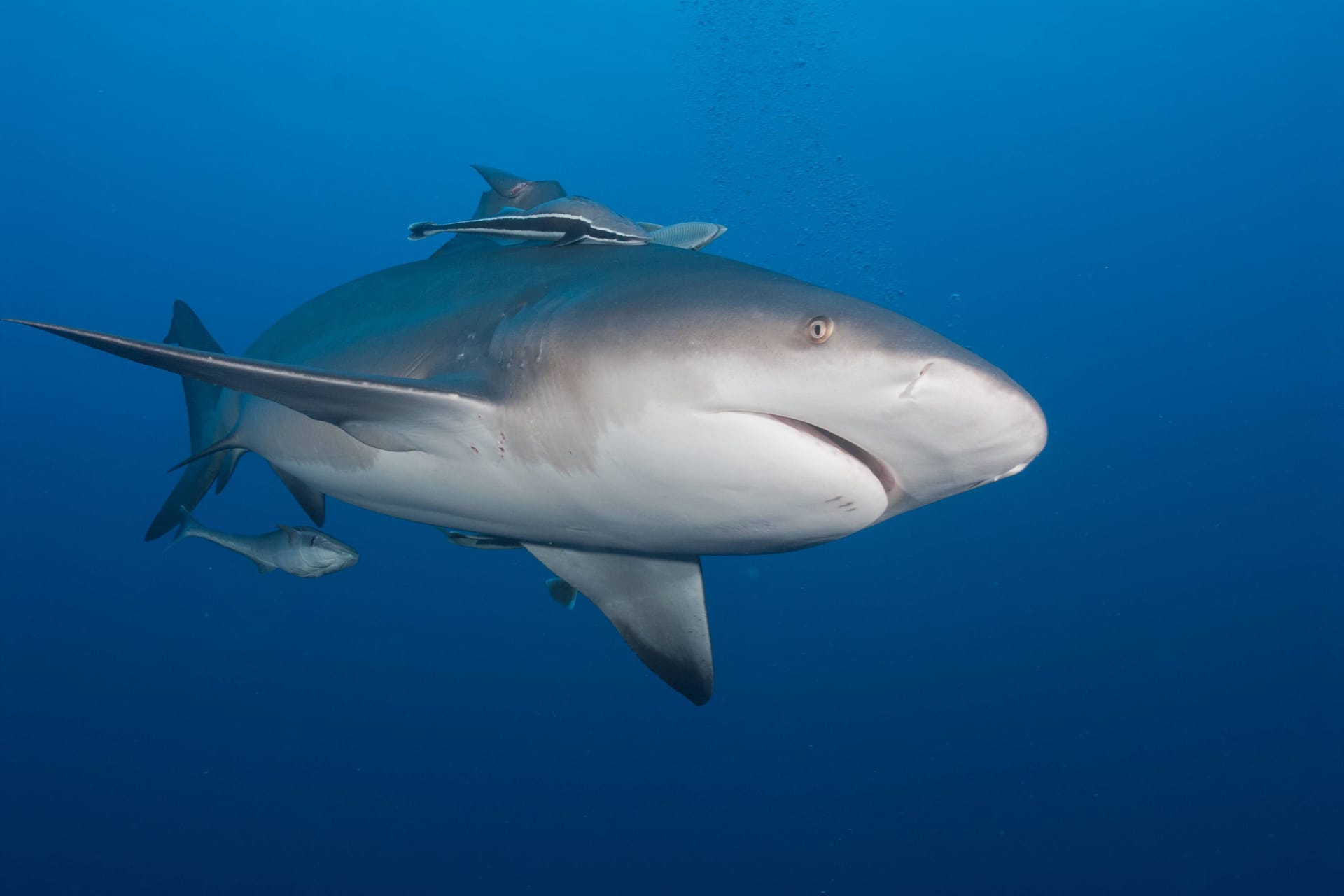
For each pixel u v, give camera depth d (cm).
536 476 238
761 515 209
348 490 329
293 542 473
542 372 223
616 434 210
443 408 231
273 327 374
